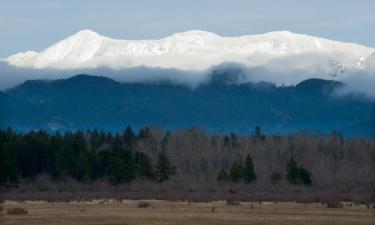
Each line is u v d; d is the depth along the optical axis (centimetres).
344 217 19400
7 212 19825
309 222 17862
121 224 17088
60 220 17950
